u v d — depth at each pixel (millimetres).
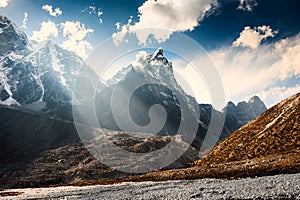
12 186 169000
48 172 193250
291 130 82375
